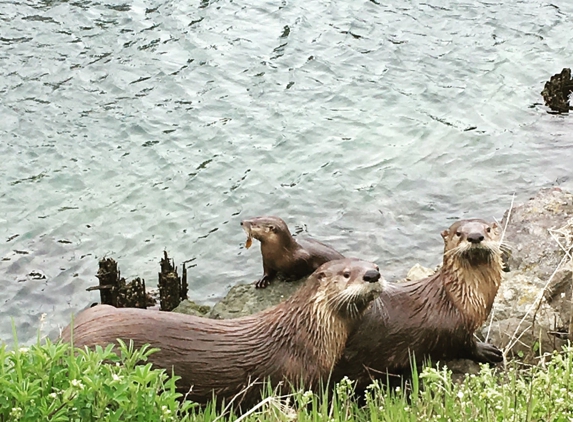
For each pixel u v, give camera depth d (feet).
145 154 44.42
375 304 25.09
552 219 31.45
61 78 51.62
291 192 40.98
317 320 22.76
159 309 33.09
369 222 38.58
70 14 59.21
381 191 40.70
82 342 21.59
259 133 45.83
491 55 53.26
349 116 47.19
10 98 49.65
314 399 19.24
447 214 38.78
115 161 43.91
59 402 14.78
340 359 24.71
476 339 25.95
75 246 38.04
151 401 15.39
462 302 24.90
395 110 47.62
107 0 61.11
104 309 22.81
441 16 58.49
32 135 46.16
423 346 25.05
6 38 56.13
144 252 37.63
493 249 24.44
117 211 40.22
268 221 30.53
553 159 42.34
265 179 42.06
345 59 53.16
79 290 35.42
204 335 22.58
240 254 37.14
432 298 25.35
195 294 34.88
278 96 49.32
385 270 35.29
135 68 52.54
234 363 22.44
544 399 17.06
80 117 47.75
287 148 44.39
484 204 39.22
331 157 43.52
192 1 61.05
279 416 18.37
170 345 22.11
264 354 22.68
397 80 50.72
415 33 56.24
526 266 29.45
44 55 54.13
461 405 17.21
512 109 47.24
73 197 41.29
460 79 50.62
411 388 22.56
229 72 51.93
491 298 25.14
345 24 57.52
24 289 35.47
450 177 41.50
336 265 22.86
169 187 41.73
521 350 25.18
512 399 17.57
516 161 42.37
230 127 46.44
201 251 37.50
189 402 16.85
